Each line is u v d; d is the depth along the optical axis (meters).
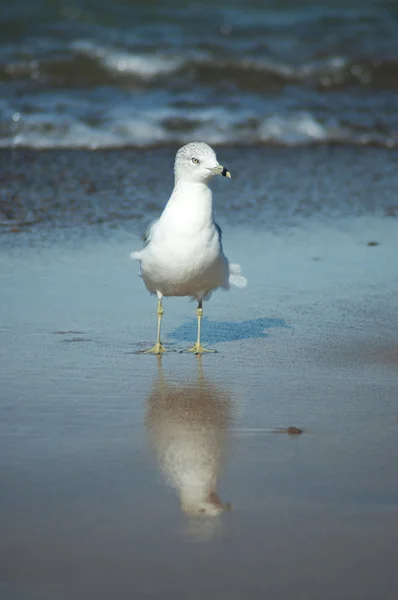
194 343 12.06
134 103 30.38
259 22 39.72
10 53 33.53
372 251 16.92
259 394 10.13
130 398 9.95
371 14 41.28
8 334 12.13
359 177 23.31
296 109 31.06
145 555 6.70
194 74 33.62
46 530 7.02
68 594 6.22
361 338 12.27
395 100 32.84
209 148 10.91
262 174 23.22
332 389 10.30
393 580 6.45
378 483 7.90
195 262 11.09
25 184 21.14
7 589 6.26
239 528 7.09
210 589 6.30
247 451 8.55
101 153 25.27
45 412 9.46
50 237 17.19
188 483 7.86
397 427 9.19
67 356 11.35
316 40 37.91
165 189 21.39
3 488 7.69
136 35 36.94
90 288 14.38
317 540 6.93
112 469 8.12
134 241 17.14
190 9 40.38
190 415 9.47
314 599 6.21
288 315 13.30
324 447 8.66
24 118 27.69
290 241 17.45
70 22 37.78
